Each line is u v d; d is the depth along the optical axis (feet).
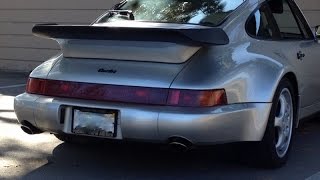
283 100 10.75
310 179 10.05
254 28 10.46
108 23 10.98
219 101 9.02
